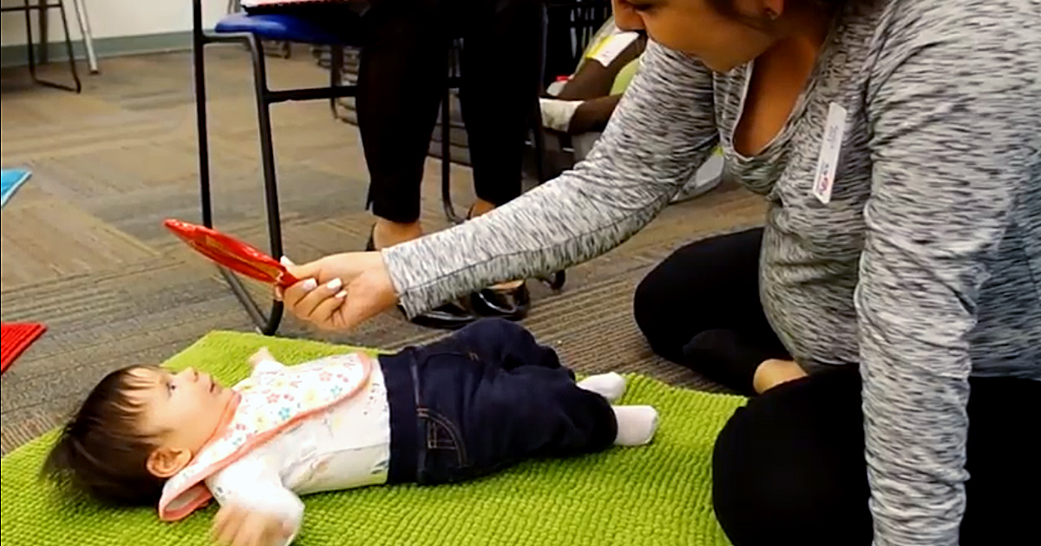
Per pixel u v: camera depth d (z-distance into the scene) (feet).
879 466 2.39
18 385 4.80
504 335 3.96
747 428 3.07
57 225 7.34
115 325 5.50
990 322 2.78
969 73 2.21
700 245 4.75
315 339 5.19
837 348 3.24
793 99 2.88
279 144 9.82
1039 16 2.22
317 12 5.26
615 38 7.80
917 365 2.28
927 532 2.33
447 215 7.05
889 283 2.33
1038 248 2.63
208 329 5.41
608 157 3.51
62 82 13.47
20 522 3.58
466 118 5.66
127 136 10.33
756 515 2.89
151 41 16.17
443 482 3.69
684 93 3.36
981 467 2.68
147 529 3.49
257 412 3.52
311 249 6.71
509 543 3.35
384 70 5.18
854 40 2.57
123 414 3.50
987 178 2.23
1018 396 2.82
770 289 3.43
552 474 3.75
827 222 2.85
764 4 2.38
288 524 3.28
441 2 5.11
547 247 3.43
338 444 3.55
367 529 3.45
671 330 4.74
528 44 5.41
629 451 3.88
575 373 4.56
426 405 3.62
